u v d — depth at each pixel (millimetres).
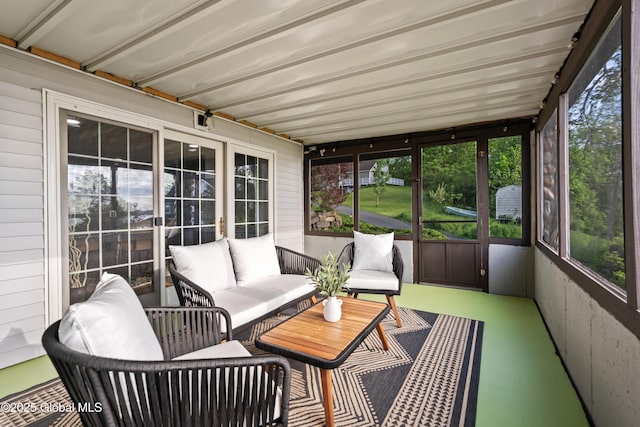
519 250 3812
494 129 3967
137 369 874
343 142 5148
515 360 2170
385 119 3920
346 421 1549
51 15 1824
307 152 5477
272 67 2492
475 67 2445
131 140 2881
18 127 2158
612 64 1473
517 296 3826
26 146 2195
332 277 1998
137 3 1708
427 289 4180
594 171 1693
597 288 1509
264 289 2635
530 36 1996
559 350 2262
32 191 2221
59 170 2363
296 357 1534
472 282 4125
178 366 929
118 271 2775
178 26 1919
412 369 2045
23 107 2180
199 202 3604
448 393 1781
